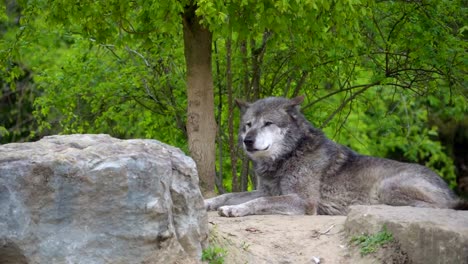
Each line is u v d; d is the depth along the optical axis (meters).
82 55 14.39
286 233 8.06
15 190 5.96
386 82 13.03
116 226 6.14
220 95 13.64
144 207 6.18
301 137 10.40
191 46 11.05
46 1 11.00
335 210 10.13
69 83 13.89
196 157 11.10
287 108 10.45
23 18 11.55
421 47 12.17
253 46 13.63
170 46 12.56
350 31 10.13
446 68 12.35
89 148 6.36
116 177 6.13
